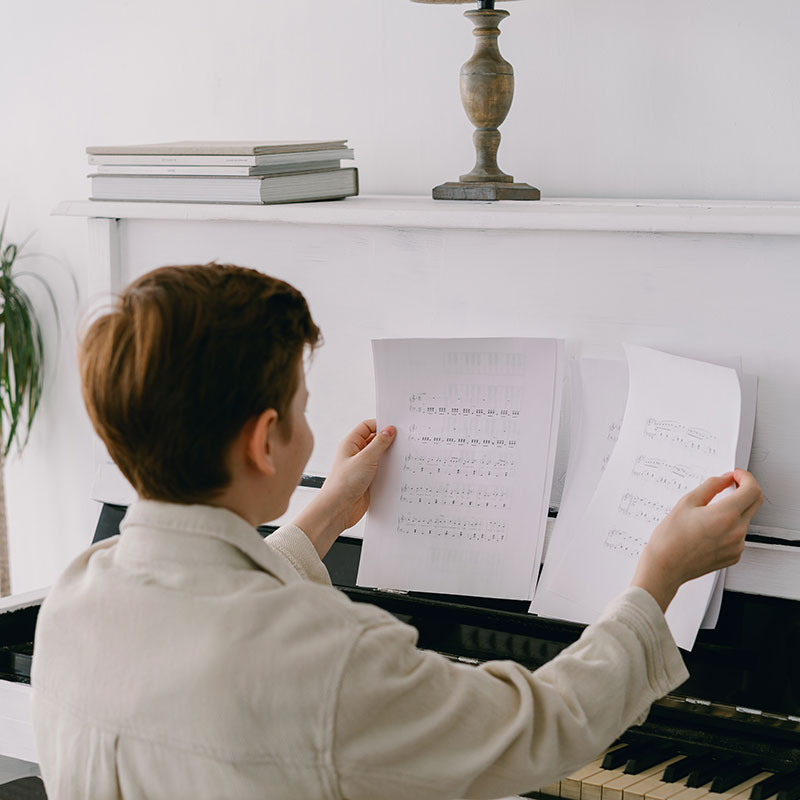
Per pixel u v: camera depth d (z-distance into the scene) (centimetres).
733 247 127
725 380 118
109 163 165
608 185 179
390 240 148
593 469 129
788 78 163
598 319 136
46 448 240
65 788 83
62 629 85
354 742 77
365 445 135
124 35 215
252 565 85
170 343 80
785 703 115
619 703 87
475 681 83
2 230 236
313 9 197
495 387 130
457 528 130
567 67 178
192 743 77
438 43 187
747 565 124
